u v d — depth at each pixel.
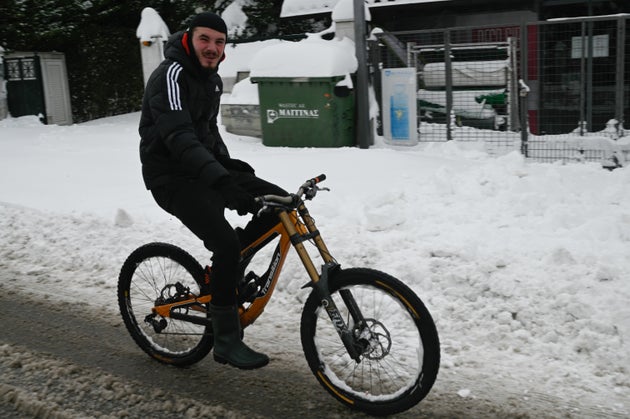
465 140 11.55
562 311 4.62
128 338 4.73
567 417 3.54
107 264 6.25
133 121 17.61
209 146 4.09
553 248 5.77
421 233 6.30
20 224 7.43
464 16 14.41
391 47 11.69
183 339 4.24
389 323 3.70
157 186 3.86
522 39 11.26
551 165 8.94
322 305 3.59
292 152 11.12
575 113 12.75
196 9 18.86
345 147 11.37
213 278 3.72
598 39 12.84
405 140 11.55
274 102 11.69
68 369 4.16
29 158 11.43
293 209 3.63
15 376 4.12
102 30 18.84
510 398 3.75
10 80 17.28
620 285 4.96
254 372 4.15
